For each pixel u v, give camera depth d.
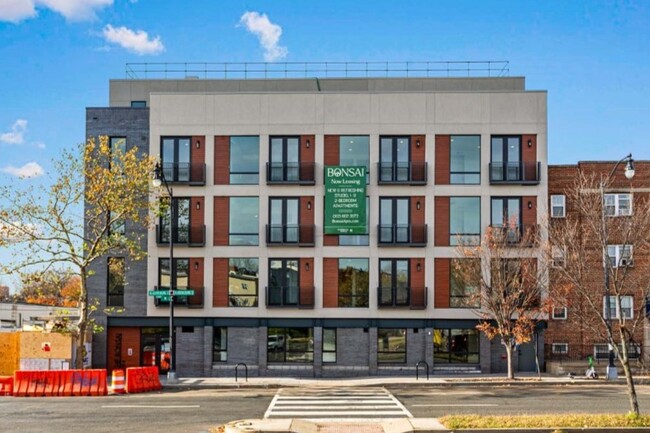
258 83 42.34
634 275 33.53
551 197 36.75
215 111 36.47
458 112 36.19
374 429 17.88
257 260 36.00
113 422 19.64
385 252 35.78
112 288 36.31
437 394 26.23
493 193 35.81
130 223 36.19
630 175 28.45
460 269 33.78
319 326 35.25
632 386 18.41
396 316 35.41
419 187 35.97
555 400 23.98
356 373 34.97
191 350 35.66
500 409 21.77
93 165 31.17
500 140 36.31
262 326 35.44
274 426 18.00
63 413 21.33
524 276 31.33
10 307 54.69
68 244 27.97
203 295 35.72
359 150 36.31
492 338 32.88
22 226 27.58
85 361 34.19
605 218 24.23
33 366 31.22
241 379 32.44
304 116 36.38
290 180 35.94
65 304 56.31
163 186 34.06
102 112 37.00
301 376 34.81
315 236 35.94
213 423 19.47
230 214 36.25
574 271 24.19
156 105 36.47
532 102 36.19
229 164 36.38
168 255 36.03
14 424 19.34
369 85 42.12
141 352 36.06
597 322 33.75
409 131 36.16
